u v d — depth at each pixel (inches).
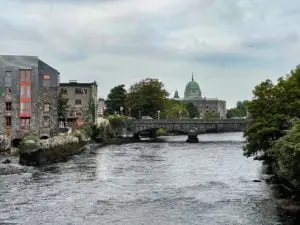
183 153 4766.2
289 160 1884.8
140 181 2805.1
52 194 2374.5
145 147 5703.7
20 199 2246.6
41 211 2004.2
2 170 3191.4
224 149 5310.0
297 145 1800.0
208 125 7126.0
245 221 1828.2
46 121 5187.0
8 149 4222.4
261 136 2861.7
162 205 2124.8
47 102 5191.9
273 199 2219.5
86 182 2760.8
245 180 2822.3
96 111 6801.2
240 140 7239.2
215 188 2544.3
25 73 4904.0
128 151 5068.9
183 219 1870.1
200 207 2080.5
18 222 1823.3
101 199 2257.6
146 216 1920.5
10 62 4918.8
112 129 7253.9
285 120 2797.7
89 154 4685.0
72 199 2253.9
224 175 3061.0
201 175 3065.9
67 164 3722.9
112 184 2691.9
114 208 2064.5
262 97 2938.0
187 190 2491.4
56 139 4183.1
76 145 4768.7
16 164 3457.2
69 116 6279.5
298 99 2851.9
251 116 3070.9
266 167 3454.7
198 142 6747.1
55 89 5246.1
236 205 2108.8
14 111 4857.3
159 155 4544.8
